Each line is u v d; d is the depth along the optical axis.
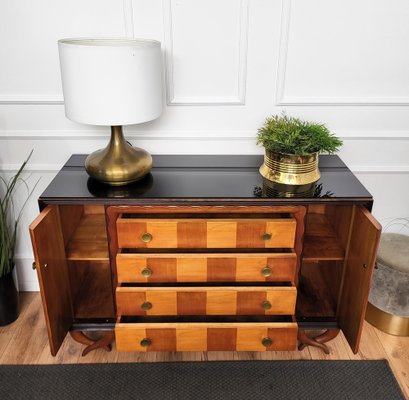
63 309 1.21
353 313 1.17
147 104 1.08
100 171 1.14
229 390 1.25
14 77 1.31
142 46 1.03
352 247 1.17
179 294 1.15
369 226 1.06
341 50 1.29
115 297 1.23
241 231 1.11
